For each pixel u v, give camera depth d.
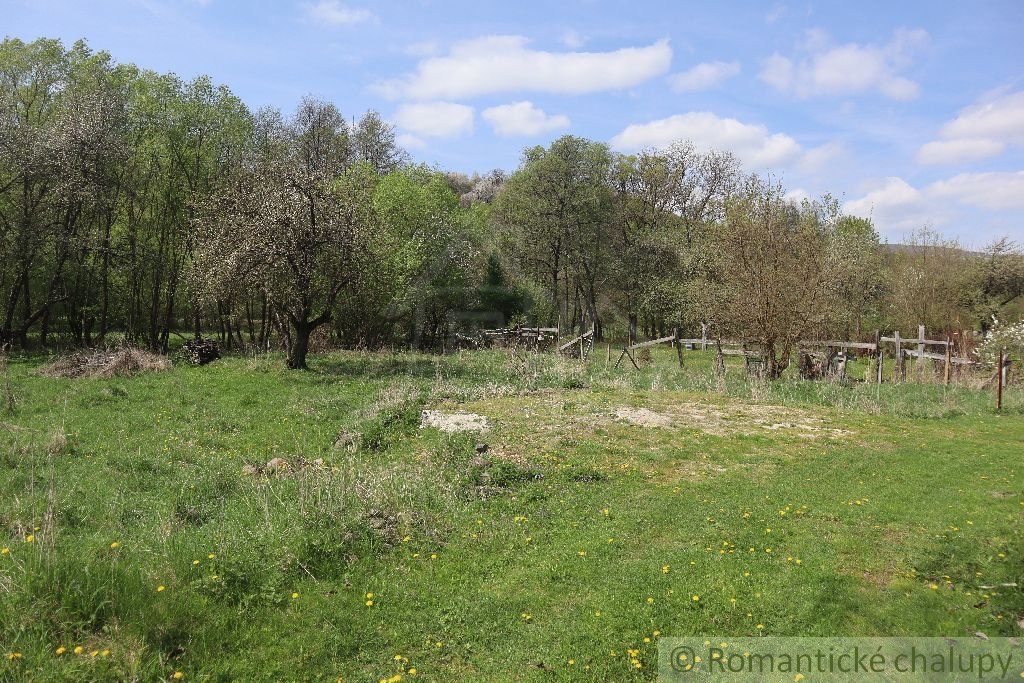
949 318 31.94
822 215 25.53
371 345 29.44
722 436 11.91
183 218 28.20
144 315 31.97
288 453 11.29
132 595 5.36
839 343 21.08
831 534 7.36
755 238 20.77
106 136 25.67
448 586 6.31
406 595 6.11
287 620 5.59
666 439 11.57
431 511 8.09
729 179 45.97
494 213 43.81
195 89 28.12
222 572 6.01
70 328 31.22
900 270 34.97
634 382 18.22
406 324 30.23
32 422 12.77
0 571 5.44
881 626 5.61
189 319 37.75
